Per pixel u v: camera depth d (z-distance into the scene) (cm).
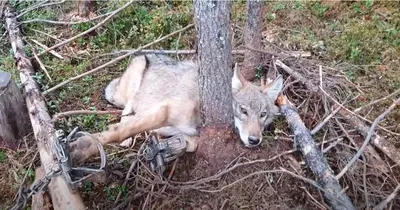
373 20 188
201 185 120
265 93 135
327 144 133
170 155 123
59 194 109
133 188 123
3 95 132
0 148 138
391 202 120
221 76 111
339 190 115
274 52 157
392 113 147
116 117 147
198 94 126
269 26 186
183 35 181
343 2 196
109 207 120
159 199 120
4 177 130
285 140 132
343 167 127
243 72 158
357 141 135
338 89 152
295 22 189
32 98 141
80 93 157
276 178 123
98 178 112
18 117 139
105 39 180
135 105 139
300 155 129
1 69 163
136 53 160
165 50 166
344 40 177
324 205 118
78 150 112
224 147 122
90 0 189
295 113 136
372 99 152
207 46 106
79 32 183
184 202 119
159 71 138
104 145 127
